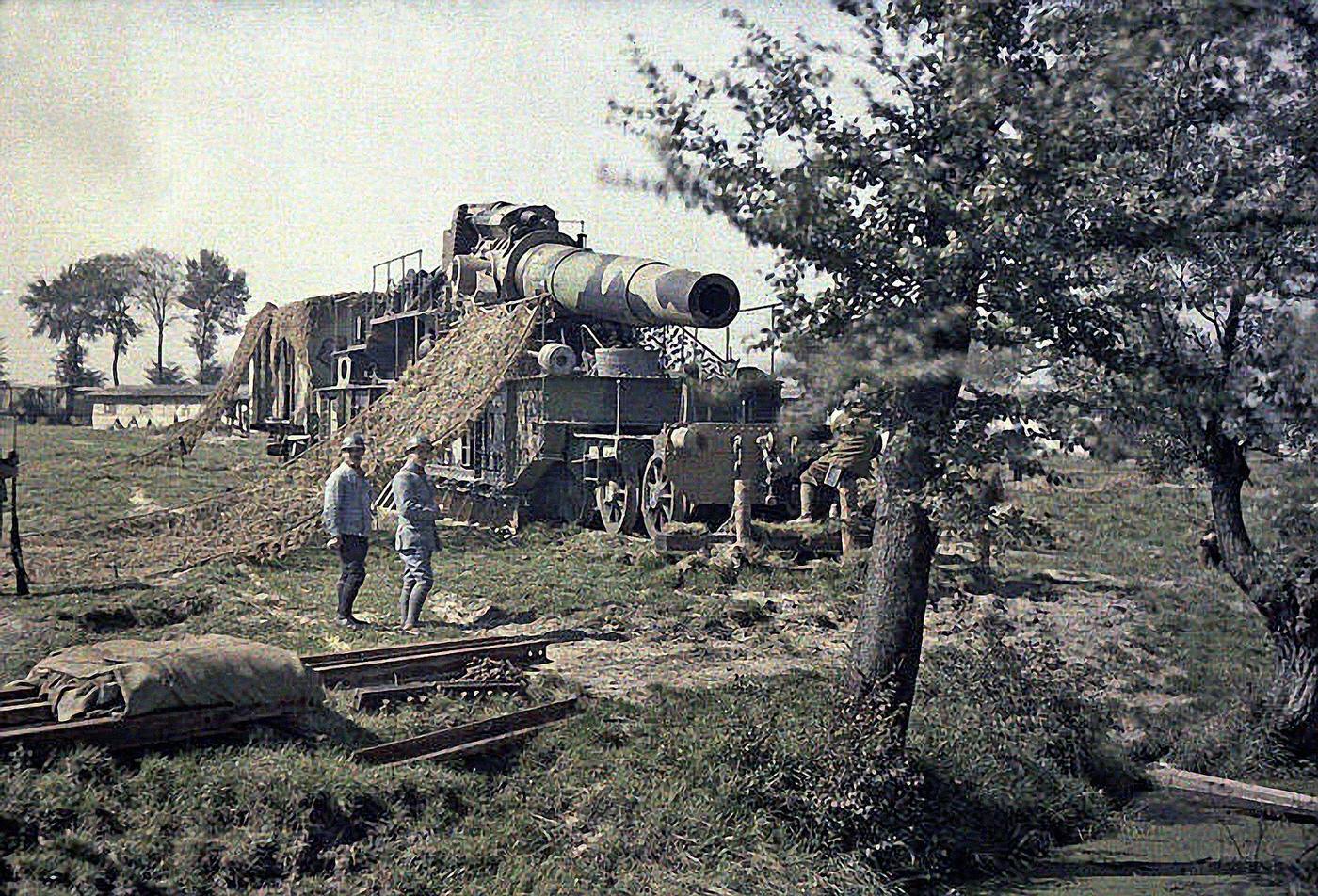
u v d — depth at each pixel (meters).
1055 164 6.87
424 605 13.84
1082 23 7.01
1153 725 10.53
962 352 7.41
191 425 33.38
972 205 6.91
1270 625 10.49
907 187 7.17
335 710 8.76
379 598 14.07
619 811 7.64
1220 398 7.77
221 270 99.00
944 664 10.79
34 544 17.34
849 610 14.02
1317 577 10.22
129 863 6.28
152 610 12.64
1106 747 9.87
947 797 8.43
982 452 7.32
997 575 16.33
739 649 12.16
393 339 26.70
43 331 88.81
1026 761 9.19
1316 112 8.05
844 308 7.60
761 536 16.62
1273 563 10.20
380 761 7.82
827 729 8.35
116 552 16.53
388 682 9.83
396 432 19.64
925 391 7.66
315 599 13.95
